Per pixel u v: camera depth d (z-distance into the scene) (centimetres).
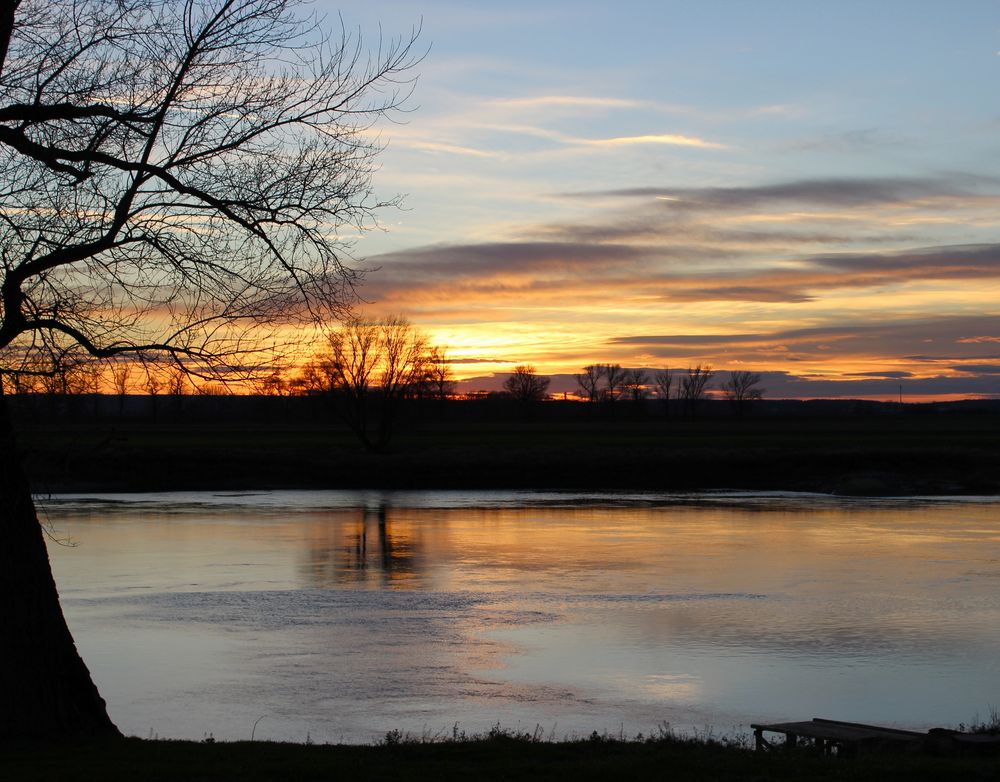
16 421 1218
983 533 4525
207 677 2019
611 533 4525
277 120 1191
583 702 1858
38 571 1132
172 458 7588
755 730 1370
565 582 3188
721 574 3356
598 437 11275
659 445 9725
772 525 4869
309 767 992
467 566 3531
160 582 3159
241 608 2739
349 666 2111
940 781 950
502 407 18888
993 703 1856
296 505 5928
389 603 2822
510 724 1698
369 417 8956
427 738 1485
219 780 931
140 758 1024
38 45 1155
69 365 1167
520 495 6738
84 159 1119
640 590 3045
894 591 3033
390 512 5506
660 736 1494
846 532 4572
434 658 2184
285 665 2114
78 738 1113
